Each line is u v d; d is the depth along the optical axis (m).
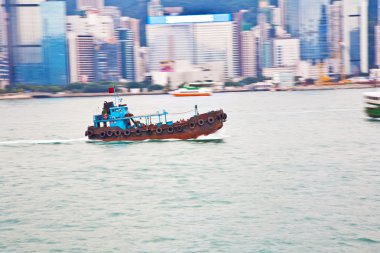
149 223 117.31
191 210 124.69
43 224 118.44
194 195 136.50
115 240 109.00
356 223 113.44
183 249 104.31
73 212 125.88
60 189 147.75
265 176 155.00
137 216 121.88
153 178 156.25
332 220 115.50
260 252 102.00
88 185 151.00
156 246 105.88
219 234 110.31
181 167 169.50
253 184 145.75
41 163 186.12
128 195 138.62
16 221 120.75
